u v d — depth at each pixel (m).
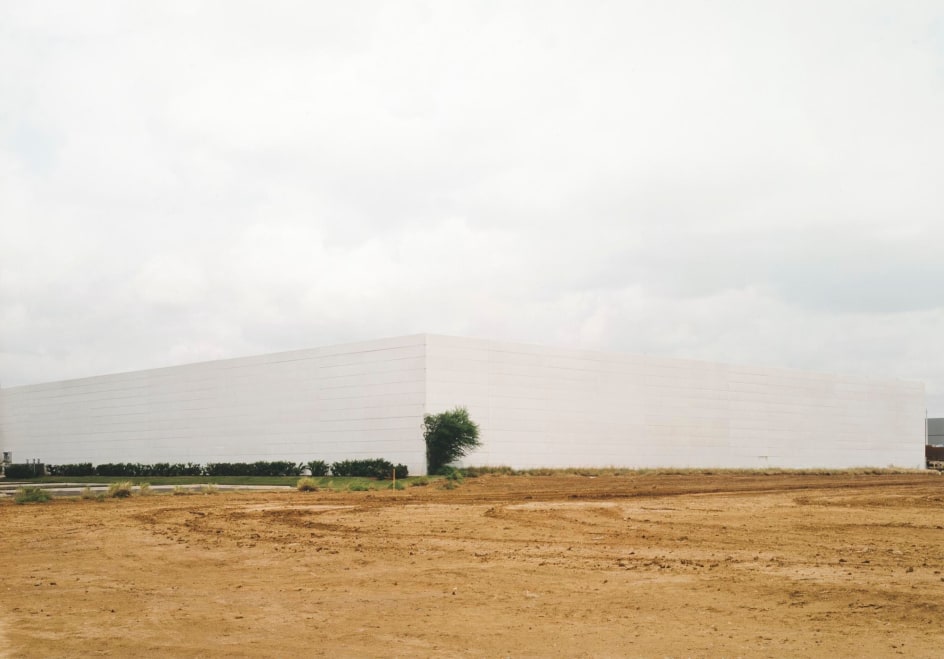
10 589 14.85
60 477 82.81
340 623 11.98
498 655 10.22
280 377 72.69
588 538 21.58
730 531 23.00
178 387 82.88
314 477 63.69
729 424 82.94
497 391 65.81
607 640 10.88
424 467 60.97
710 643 10.65
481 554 18.66
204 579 15.77
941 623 11.47
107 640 11.11
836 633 11.04
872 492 40.53
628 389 75.12
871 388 97.94
